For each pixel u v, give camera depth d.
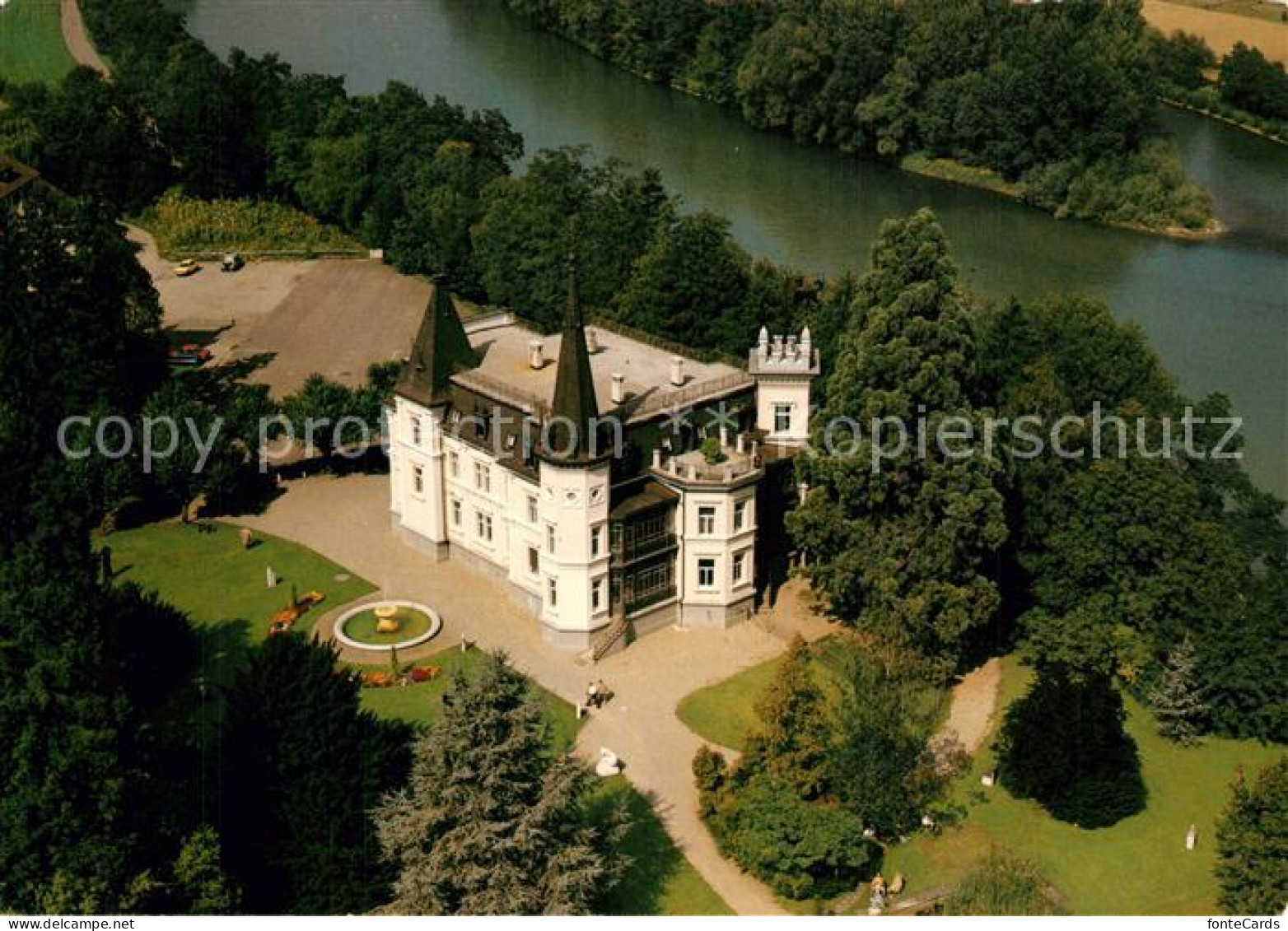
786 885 101.12
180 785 94.62
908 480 123.19
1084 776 107.62
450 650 127.56
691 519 128.88
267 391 178.25
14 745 85.31
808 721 105.75
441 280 135.50
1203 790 112.38
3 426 100.31
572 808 93.62
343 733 94.31
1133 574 125.56
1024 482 130.00
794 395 136.88
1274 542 133.00
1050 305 148.12
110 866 85.06
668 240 172.25
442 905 88.38
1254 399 177.25
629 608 129.12
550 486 123.50
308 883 93.12
